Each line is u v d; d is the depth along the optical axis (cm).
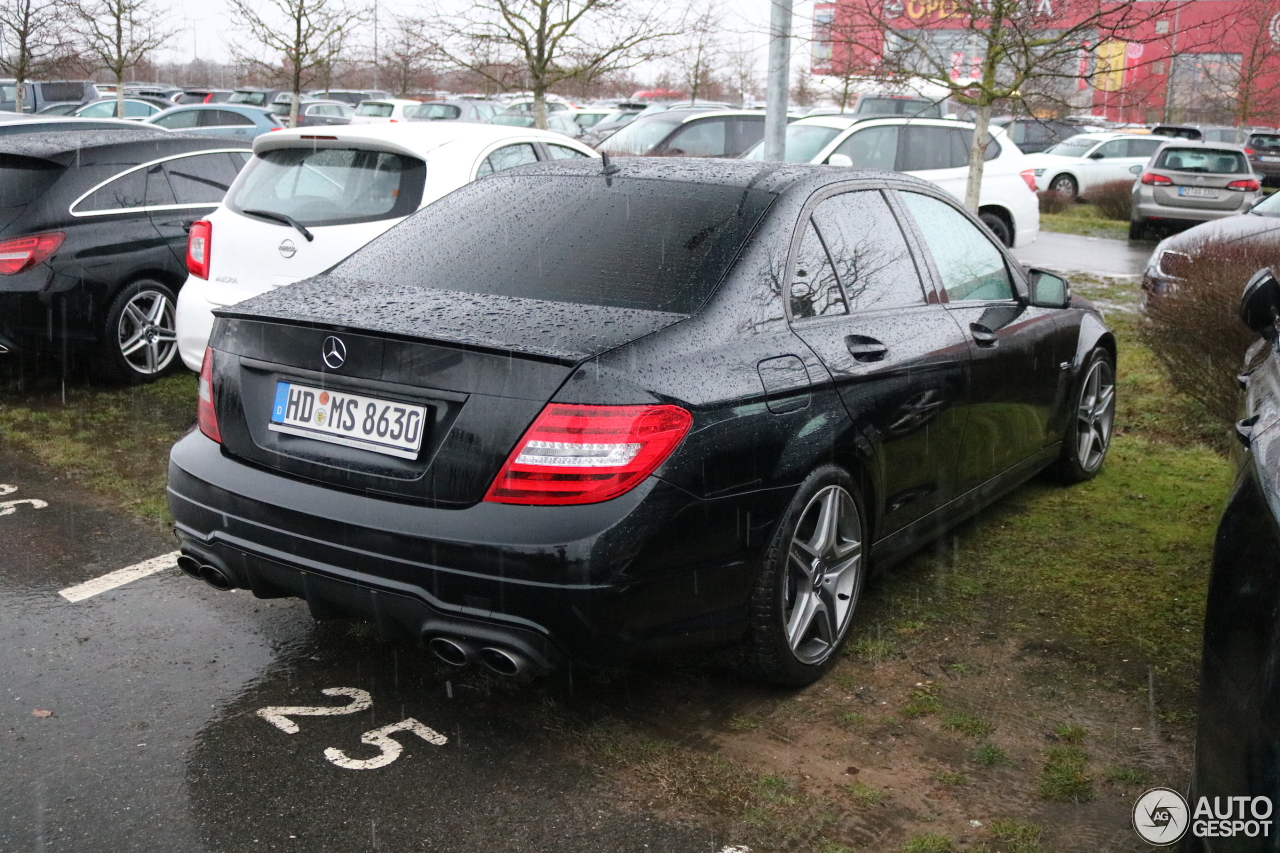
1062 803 282
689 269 323
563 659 280
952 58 1044
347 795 282
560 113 2802
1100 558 443
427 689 338
